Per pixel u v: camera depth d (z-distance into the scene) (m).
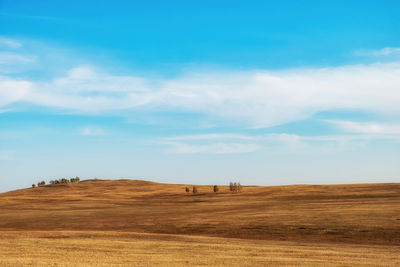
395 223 56.50
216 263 28.48
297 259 30.58
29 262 27.89
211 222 68.06
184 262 28.89
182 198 172.12
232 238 49.56
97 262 28.48
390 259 31.34
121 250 35.31
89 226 75.06
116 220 83.50
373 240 48.28
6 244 38.75
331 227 56.44
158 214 95.06
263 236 53.94
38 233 49.34
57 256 31.42
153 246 38.19
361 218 62.84
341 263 28.77
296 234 54.03
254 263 28.53
